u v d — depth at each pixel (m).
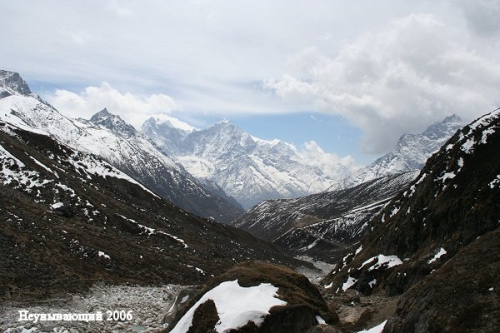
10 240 62.84
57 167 118.00
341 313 40.06
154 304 55.84
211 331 27.42
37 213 79.44
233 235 177.50
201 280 84.31
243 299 31.44
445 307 23.45
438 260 47.50
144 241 96.06
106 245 79.75
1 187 84.62
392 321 27.53
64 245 70.50
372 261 62.28
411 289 28.98
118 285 65.44
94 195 110.31
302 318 29.94
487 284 23.16
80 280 61.25
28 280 54.56
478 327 20.89
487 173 52.97
